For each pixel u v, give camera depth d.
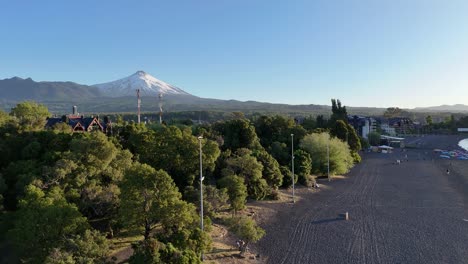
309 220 59.91
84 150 50.47
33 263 34.50
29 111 69.12
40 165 50.81
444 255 45.12
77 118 99.19
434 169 119.81
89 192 45.00
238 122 96.69
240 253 44.16
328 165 96.12
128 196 40.72
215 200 53.00
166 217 39.88
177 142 64.19
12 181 48.69
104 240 36.38
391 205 70.00
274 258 44.16
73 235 35.56
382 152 177.75
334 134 132.12
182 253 33.62
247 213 62.16
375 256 44.84
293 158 80.69
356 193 81.12
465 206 69.06
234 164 65.94
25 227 35.72
